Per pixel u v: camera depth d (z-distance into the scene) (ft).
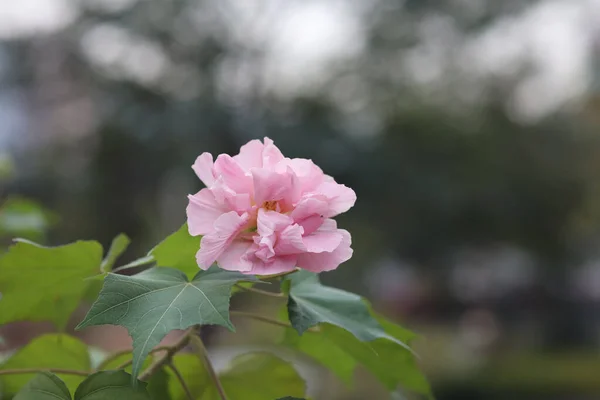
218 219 3.15
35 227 7.02
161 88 33.27
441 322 50.60
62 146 32.68
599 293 48.47
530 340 46.70
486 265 49.21
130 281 3.26
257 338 27.30
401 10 38.58
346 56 37.93
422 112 36.78
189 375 4.24
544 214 39.22
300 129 33.63
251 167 3.53
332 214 3.43
